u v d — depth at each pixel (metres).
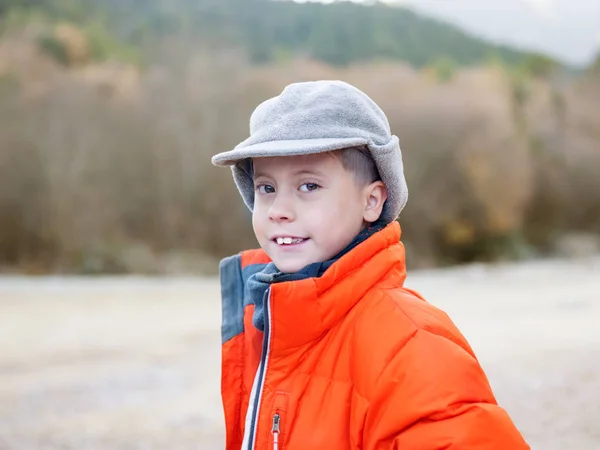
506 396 4.25
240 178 1.71
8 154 18.45
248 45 29.16
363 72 24.89
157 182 19.83
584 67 33.75
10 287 12.74
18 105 19.39
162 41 26.34
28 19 24.80
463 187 22.53
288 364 1.40
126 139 19.91
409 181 22.30
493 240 22.59
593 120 27.48
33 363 6.09
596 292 10.74
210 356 6.32
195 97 21.36
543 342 6.18
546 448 3.27
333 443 1.31
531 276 14.93
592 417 3.67
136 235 19.44
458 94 23.62
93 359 6.24
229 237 20.02
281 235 1.44
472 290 11.98
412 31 36.50
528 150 24.81
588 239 23.80
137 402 4.72
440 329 1.32
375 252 1.42
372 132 1.45
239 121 21.23
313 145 1.34
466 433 1.19
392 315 1.34
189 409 4.49
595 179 25.38
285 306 1.37
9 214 18.14
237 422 1.60
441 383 1.23
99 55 24.42
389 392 1.26
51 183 18.59
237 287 1.71
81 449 3.67
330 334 1.39
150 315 9.17
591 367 4.87
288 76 23.16
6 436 3.91
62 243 18.17
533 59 33.69
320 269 1.43
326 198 1.42
